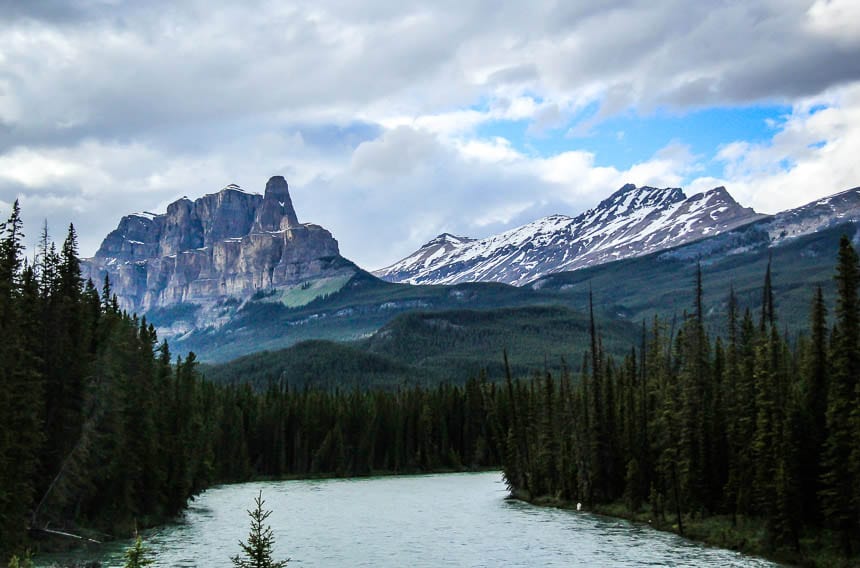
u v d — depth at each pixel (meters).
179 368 140.38
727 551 95.75
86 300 114.06
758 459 96.88
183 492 127.81
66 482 96.06
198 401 167.00
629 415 138.25
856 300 90.38
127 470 110.31
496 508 146.38
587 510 138.75
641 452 132.25
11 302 89.31
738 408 110.31
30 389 87.75
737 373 116.19
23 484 84.94
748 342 122.56
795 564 86.56
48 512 96.44
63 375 101.00
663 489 126.75
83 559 85.75
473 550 99.00
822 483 91.81
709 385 119.06
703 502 113.44
